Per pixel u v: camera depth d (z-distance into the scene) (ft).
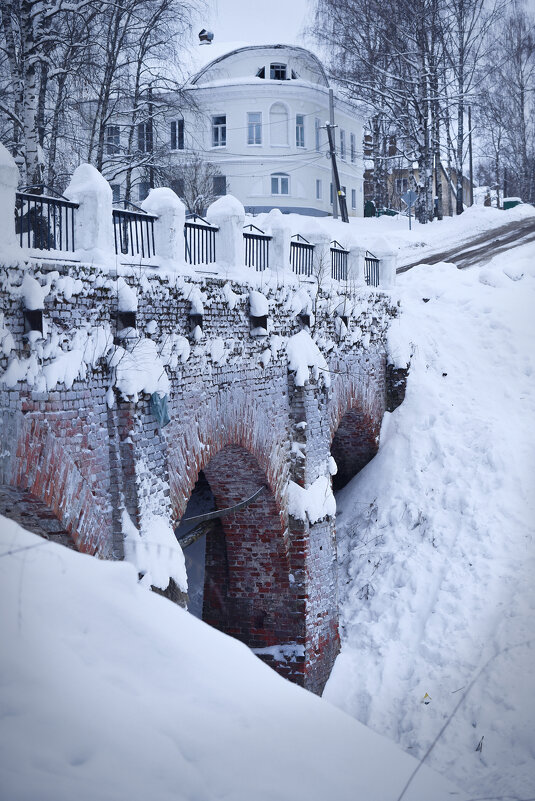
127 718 13.42
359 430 58.39
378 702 41.96
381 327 60.23
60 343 26.22
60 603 15.61
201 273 36.11
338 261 54.24
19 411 24.16
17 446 24.07
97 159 68.18
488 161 218.38
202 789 12.40
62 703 13.12
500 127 167.94
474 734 37.14
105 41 66.85
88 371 27.63
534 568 46.21
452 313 66.90
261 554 44.04
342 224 121.90
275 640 43.83
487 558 47.98
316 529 45.32
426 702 40.22
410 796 14.12
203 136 132.36
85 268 27.32
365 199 176.24
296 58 135.03
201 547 50.01
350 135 152.56
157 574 28.99
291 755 14.14
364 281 57.52
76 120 66.85
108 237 29.50
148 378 29.78
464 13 130.11
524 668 39.63
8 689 12.97
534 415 57.52
